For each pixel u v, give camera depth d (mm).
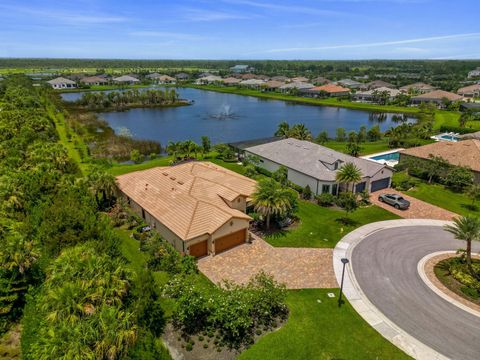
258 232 37438
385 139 84875
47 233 29953
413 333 23281
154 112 128750
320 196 45094
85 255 23859
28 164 47844
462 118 94938
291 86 189625
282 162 53719
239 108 141875
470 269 29312
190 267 29219
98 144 78438
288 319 24375
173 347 22094
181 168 46219
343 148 74688
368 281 28891
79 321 18984
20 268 25219
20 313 25484
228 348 21969
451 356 21469
